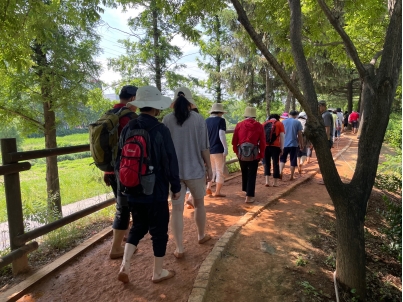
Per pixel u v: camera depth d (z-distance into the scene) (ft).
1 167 10.06
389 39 11.01
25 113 31.19
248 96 72.18
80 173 57.57
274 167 22.15
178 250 11.84
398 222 16.92
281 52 22.66
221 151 18.98
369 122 11.42
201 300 9.32
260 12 20.25
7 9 14.02
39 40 17.25
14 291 9.75
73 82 30.78
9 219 10.65
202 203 12.62
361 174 11.58
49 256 12.40
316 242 14.57
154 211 9.68
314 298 10.89
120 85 46.73
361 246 11.58
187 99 12.17
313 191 21.84
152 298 9.58
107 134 10.30
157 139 9.32
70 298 9.70
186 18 16.49
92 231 14.96
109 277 10.74
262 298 10.41
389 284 13.47
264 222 15.87
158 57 44.80
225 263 11.86
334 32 23.57
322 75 60.39
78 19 18.61
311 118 11.09
